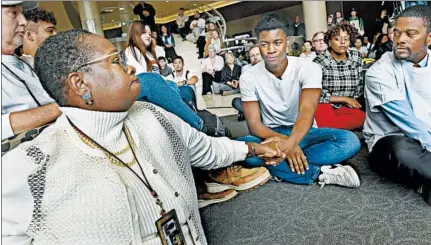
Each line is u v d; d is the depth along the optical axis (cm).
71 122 82
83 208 73
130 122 93
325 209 157
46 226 72
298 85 189
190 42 696
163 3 739
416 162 155
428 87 171
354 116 248
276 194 181
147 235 83
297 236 139
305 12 587
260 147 150
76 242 73
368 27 431
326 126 246
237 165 190
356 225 141
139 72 176
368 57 345
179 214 91
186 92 230
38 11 127
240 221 158
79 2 570
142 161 88
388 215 145
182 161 101
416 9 165
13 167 71
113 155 83
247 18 679
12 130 98
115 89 82
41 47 83
